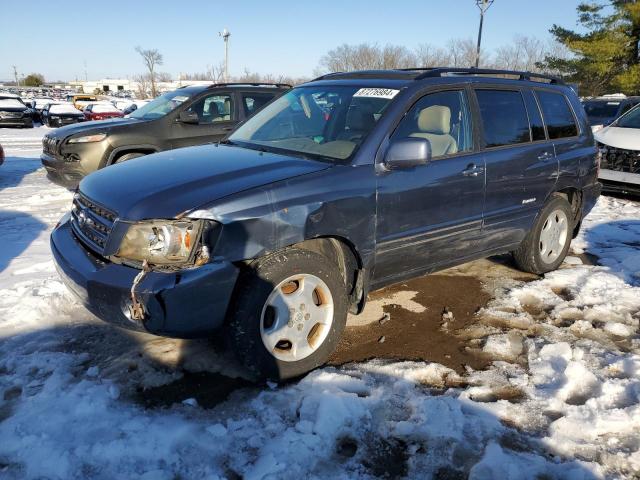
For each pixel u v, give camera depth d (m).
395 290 4.71
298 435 2.67
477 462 2.58
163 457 2.52
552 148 4.79
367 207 3.38
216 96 8.25
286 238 3.02
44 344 3.52
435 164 3.78
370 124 3.60
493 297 4.59
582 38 28.88
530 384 3.26
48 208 7.59
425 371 3.34
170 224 2.74
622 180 8.62
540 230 4.89
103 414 2.79
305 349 3.25
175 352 3.46
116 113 27.73
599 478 2.50
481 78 4.33
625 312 4.29
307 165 3.33
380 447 2.67
